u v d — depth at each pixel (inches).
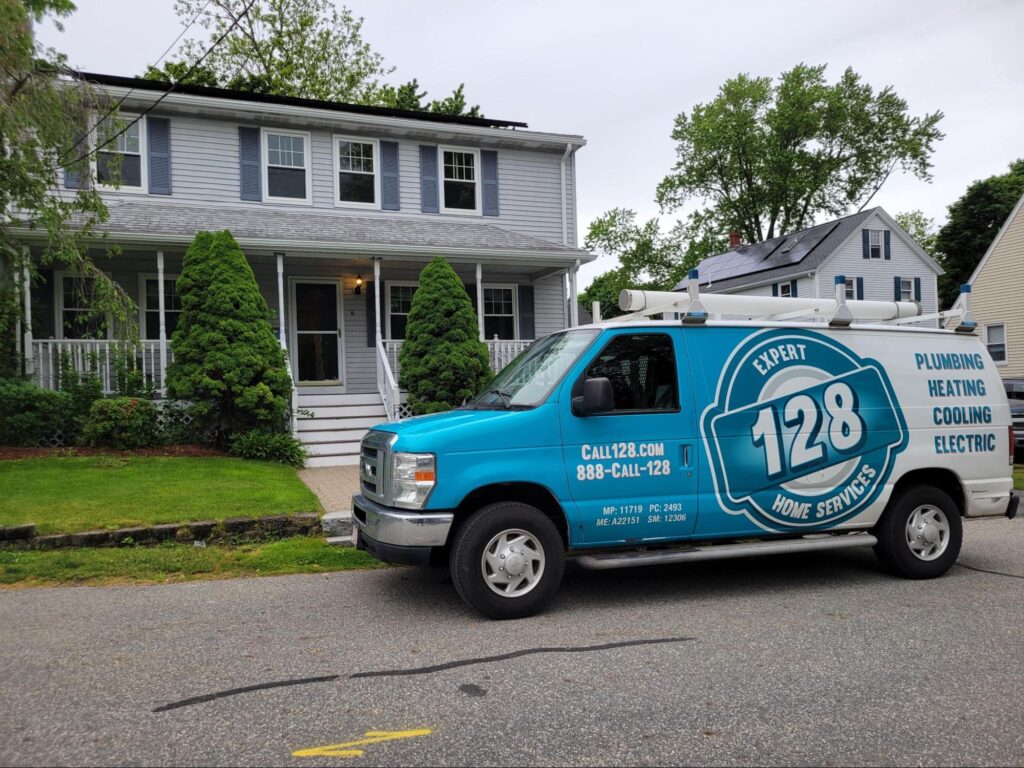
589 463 207.8
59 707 141.8
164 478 361.7
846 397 237.5
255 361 451.2
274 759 120.9
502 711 140.1
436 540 196.4
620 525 210.1
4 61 356.2
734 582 245.9
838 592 231.3
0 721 135.4
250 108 593.9
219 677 158.1
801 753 123.4
